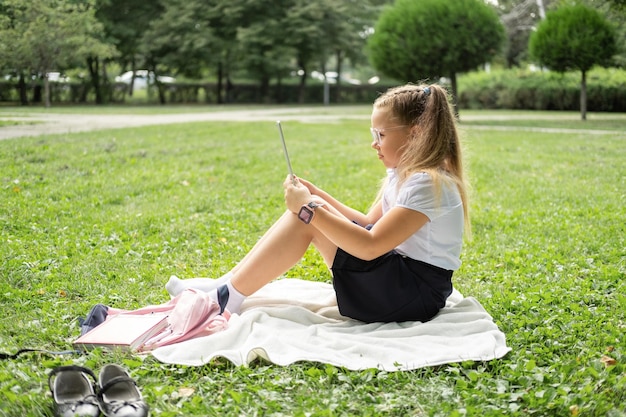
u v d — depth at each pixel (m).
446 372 3.14
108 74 40.72
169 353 3.22
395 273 3.48
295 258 3.54
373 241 3.34
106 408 2.61
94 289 4.37
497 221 6.64
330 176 9.50
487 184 8.92
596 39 20.09
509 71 32.06
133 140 12.20
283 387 2.97
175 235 5.88
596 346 3.51
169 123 17.05
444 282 3.56
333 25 36.50
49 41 23.89
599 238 5.93
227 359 3.15
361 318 3.56
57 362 3.13
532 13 36.69
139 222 6.24
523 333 3.60
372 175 9.62
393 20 20.19
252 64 36.34
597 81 27.95
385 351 3.24
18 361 3.20
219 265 5.01
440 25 19.41
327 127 17.73
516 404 2.82
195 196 7.64
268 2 36.12
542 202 7.66
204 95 37.91
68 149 10.25
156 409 2.72
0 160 8.90
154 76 36.34
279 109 29.98
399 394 2.93
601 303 4.23
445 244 3.50
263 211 7.02
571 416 2.75
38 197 7.08
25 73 25.23
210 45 35.53
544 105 29.38
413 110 3.51
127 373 2.91
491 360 3.22
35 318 3.81
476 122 20.53
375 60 20.67
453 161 3.57
